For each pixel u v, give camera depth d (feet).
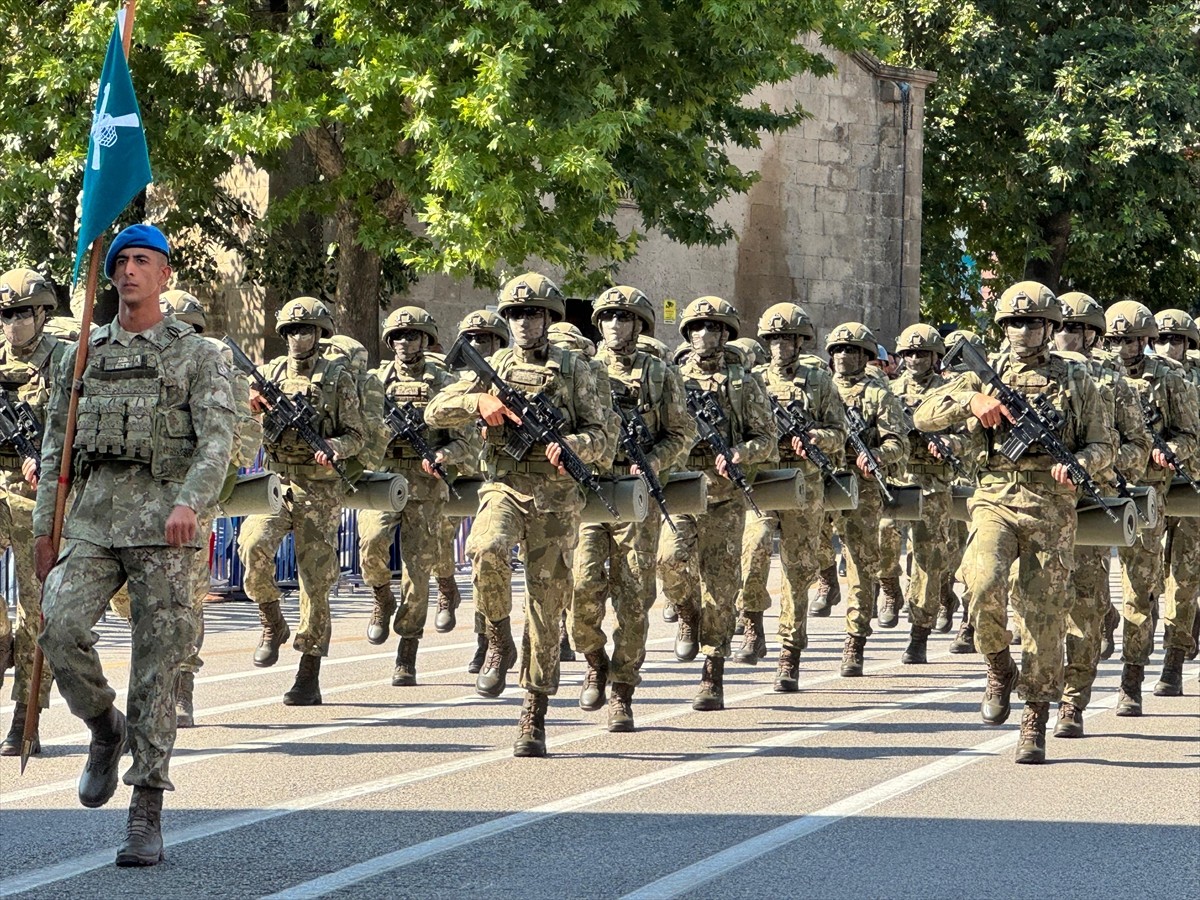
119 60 38.45
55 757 48.65
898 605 88.99
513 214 102.01
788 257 167.94
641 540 54.39
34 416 50.03
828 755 50.31
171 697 36.24
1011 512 50.83
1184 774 48.06
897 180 172.86
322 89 107.86
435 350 72.08
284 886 34.37
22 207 125.90
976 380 51.90
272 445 59.98
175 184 118.83
